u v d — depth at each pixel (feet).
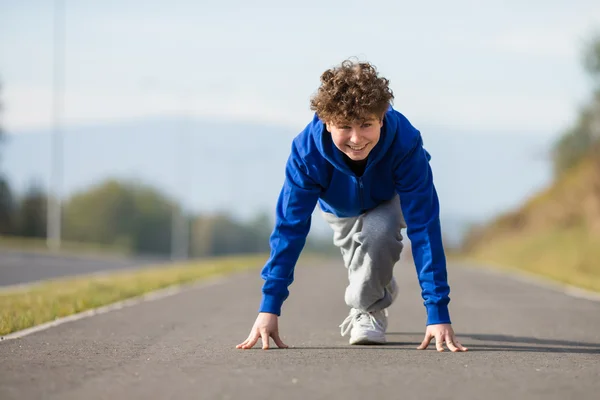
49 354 18.35
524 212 147.84
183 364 16.87
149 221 327.88
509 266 95.71
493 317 29.35
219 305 33.37
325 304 35.32
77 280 49.24
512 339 22.43
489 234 163.02
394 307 33.50
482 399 13.66
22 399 13.55
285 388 14.38
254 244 353.10
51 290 39.17
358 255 20.04
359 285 20.13
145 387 14.47
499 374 15.84
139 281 47.26
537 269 79.51
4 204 235.81
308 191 18.95
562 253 100.94
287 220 19.03
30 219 237.04
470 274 69.05
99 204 325.83
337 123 16.90
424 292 18.97
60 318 27.17
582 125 130.41
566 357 18.31
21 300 32.78
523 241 129.90
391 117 18.02
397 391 14.19
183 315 28.84
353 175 18.40
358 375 15.60
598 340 22.34
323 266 90.33
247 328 24.68
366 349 19.36
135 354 18.40
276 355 18.15
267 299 19.10
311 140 18.51
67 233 323.98
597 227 108.68
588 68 123.85
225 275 61.87
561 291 45.47
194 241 333.42
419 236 18.78
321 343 20.98
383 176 18.70
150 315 28.66
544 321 27.91
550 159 139.03
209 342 20.88
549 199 136.46
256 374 15.66
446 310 18.88
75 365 16.75
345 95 16.60
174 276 53.98
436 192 19.21
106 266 76.48
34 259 85.25
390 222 19.69
